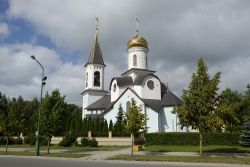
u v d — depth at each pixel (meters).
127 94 56.56
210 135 39.03
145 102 54.00
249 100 53.41
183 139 39.84
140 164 21.31
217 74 26.94
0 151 34.56
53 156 28.17
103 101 68.94
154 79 58.69
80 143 45.97
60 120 32.72
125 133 48.06
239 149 33.59
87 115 66.62
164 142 40.53
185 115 26.56
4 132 35.44
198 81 26.84
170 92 58.19
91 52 75.31
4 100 93.38
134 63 62.91
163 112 54.94
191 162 22.52
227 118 26.48
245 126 37.16
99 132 50.72
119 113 56.03
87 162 22.84
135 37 64.06
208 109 26.34
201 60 27.20
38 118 32.41
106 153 31.55
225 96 26.84
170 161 23.23
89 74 73.81
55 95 33.75
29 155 29.23
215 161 22.50
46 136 31.81
